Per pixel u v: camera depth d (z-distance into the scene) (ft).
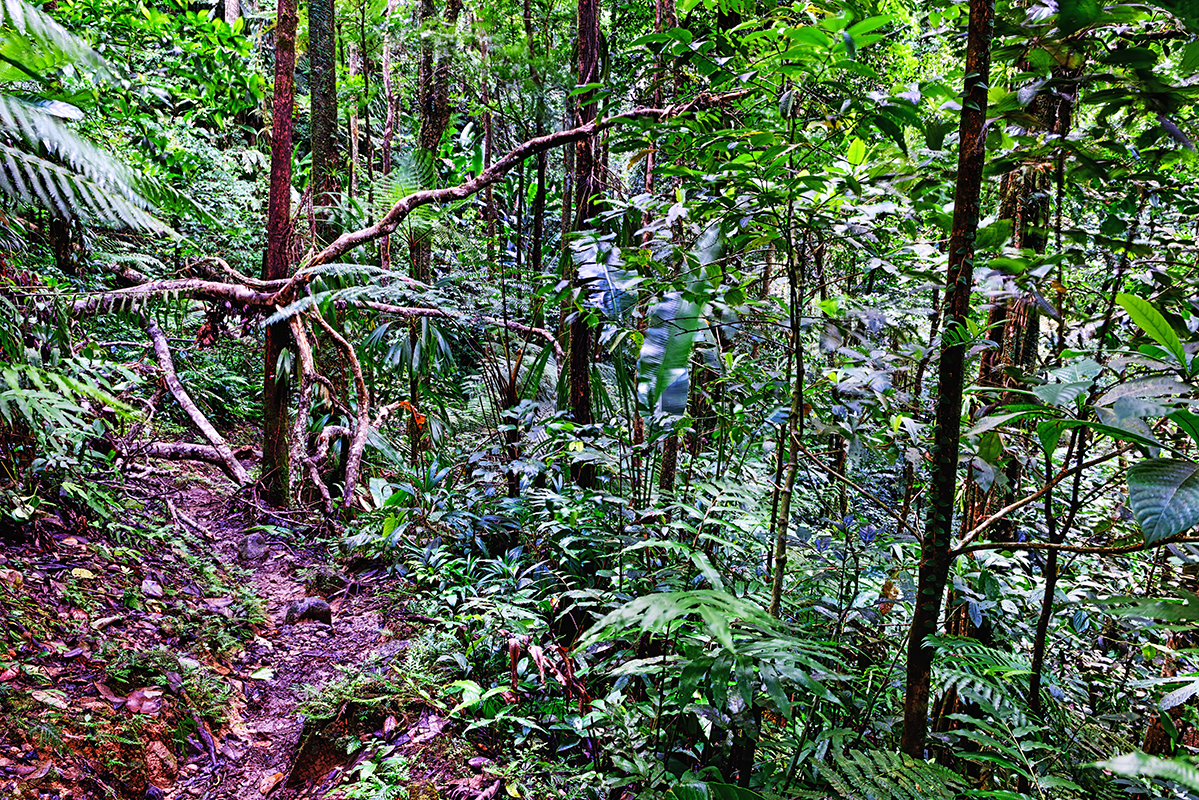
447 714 7.68
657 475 9.29
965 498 6.58
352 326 15.58
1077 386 3.32
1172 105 4.09
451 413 15.33
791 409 5.67
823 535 6.57
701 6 8.06
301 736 7.57
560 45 11.96
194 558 10.83
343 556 12.34
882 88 5.11
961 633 6.59
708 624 3.45
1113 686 7.05
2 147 5.51
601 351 10.69
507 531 10.16
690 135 5.79
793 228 5.20
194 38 24.89
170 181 18.03
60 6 17.15
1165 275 4.95
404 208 12.45
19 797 5.48
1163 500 2.50
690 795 4.14
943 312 4.38
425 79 17.99
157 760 6.65
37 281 9.89
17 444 8.73
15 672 6.65
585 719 6.63
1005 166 4.75
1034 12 4.24
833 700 4.38
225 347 19.20
